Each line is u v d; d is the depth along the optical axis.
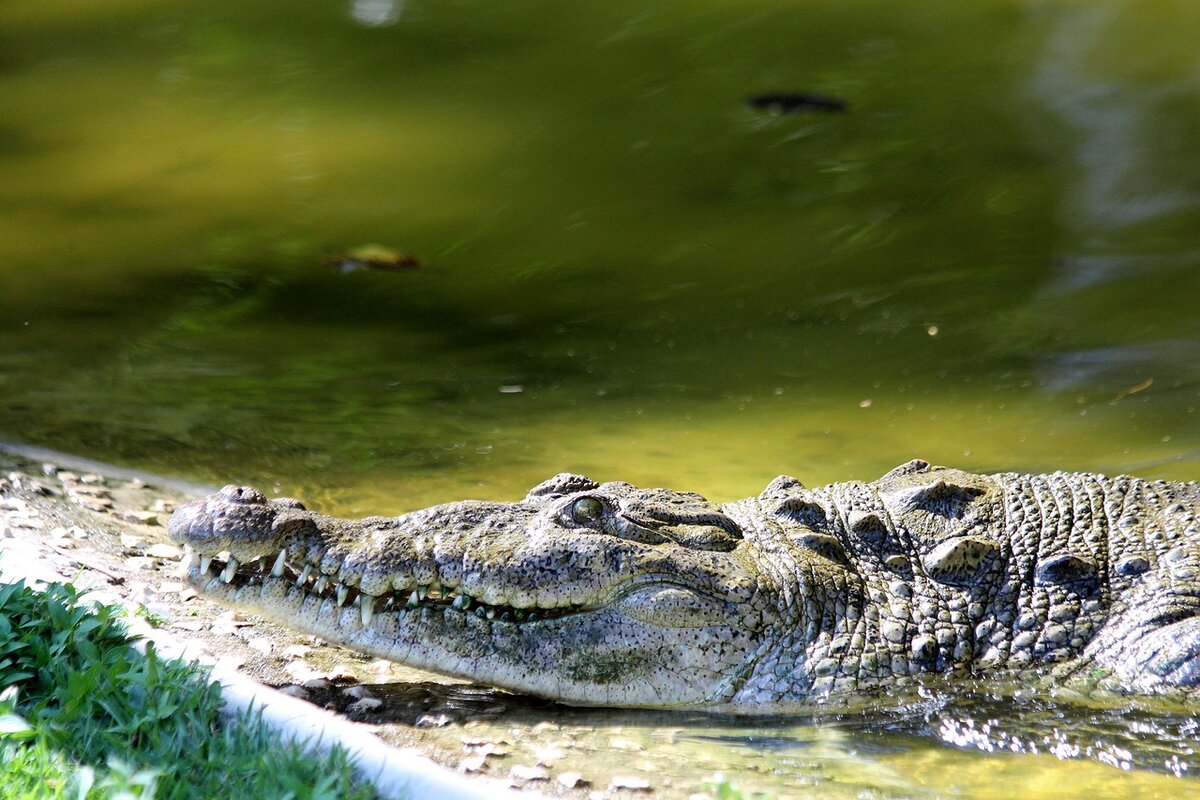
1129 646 12.60
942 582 13.17
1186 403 20.31
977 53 41.03
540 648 11.72
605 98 38.97
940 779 10.44
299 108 38.53
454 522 11.92
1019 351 23.23
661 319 25.58
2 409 19.23
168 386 21.20
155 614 11.94
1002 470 18.12
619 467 18.45
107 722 9.53
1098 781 10.47
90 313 24.73
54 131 36.47
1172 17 43.19
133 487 16.52
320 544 11.34
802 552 12.92
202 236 29.53
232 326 24.73
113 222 30.19
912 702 12.14
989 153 33.75
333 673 11.82
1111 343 23.30
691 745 11.02
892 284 26.98
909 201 31.39
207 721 9.66
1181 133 33.94
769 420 20.53
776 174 33.38
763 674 12.11
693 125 36.75
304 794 8.62
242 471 17.81
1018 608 13.03
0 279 26.27
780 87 38.78
